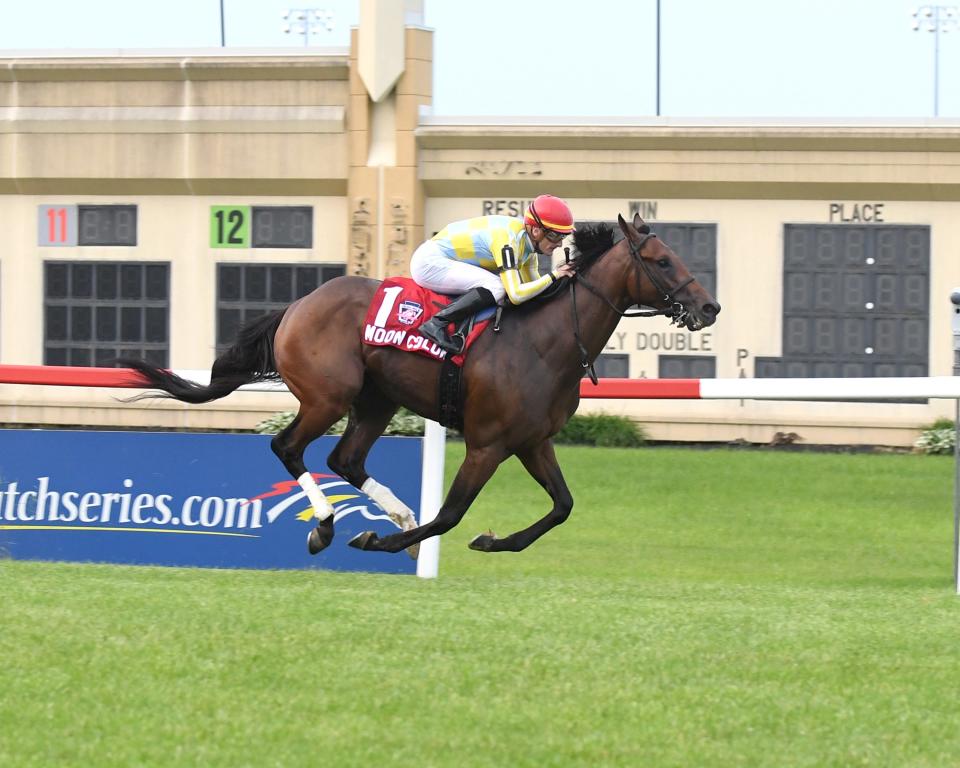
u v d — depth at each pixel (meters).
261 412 37.66
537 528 16.23
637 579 18.64
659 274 15.50
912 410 36.38
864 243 37.50
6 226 40.03
